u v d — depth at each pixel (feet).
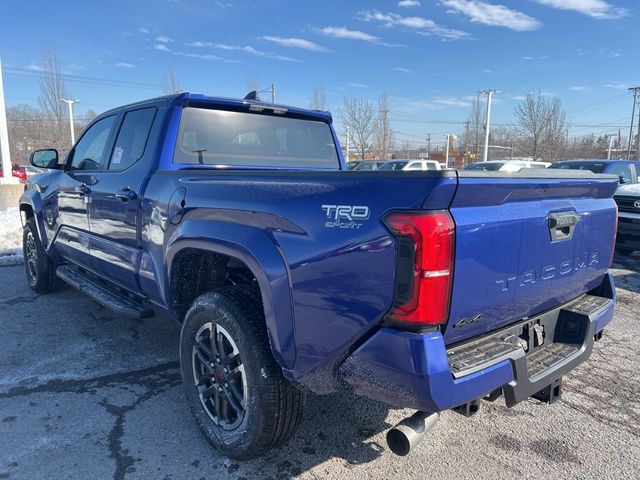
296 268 7.39
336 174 7.11
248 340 8.28
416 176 6.21
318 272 7.12
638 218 27.86
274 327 7.79
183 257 10.19
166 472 8.79
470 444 9.89
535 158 139.95
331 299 7.01
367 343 6.69
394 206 6.36
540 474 8.96
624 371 13.62
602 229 9.61
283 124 13.99
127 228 12.10
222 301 8.73
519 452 9.64
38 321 16.47
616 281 24.48
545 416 11.07
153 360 13.50
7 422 10.27
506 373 7.17
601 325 9.29
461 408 7.13
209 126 12.32
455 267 6.37
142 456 9.23
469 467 9.12
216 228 8.86
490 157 222.07
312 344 7.36
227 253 8.57
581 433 10.38
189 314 9.57
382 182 6.54
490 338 7.68
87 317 16.92
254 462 9.14
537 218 7.69
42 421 10.34
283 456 9.34
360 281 6.66
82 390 11.75
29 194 19.02
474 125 204.64
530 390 7.55
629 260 29.96
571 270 8.80
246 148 13.03
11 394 11.50
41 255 18.70
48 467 8.84
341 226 6.88
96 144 14.94
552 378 8.01
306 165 14.55
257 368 8.19
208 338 9.55
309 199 7.38
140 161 11.94
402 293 6.29
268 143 13.60
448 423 10.71
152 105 12.35
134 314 12.01
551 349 8.80
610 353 14.93
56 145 155.22
